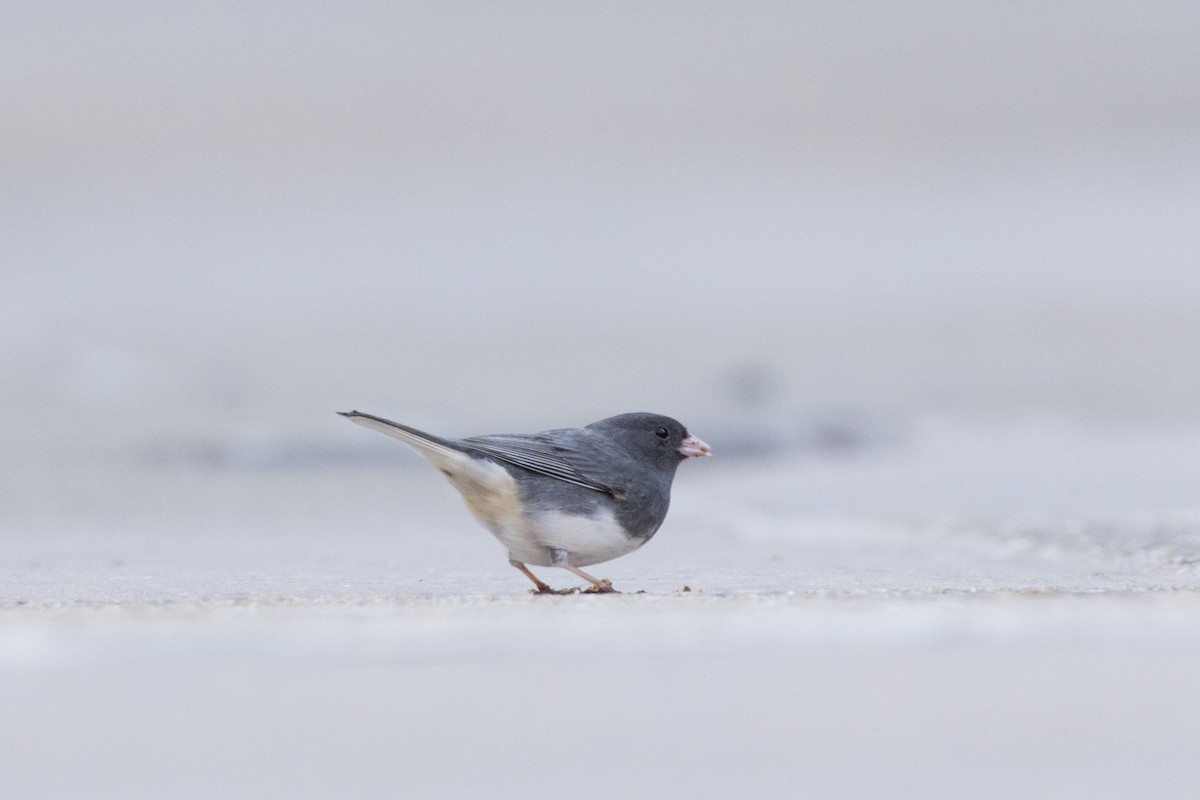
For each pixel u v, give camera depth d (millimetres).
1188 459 17812
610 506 9852
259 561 11977
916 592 8648
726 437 21266
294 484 18656
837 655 6770
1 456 19875
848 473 18469
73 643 6988
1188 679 6293
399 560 12117
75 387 26094
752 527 14523
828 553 12477
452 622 7492
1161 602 8055
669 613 7711
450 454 9734
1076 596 8352
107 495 17281
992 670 6461
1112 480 16234
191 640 7051
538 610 7898
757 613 7691
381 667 6562
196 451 20266
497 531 9953
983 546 12555
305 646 6953
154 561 11945
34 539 14000
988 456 19281
